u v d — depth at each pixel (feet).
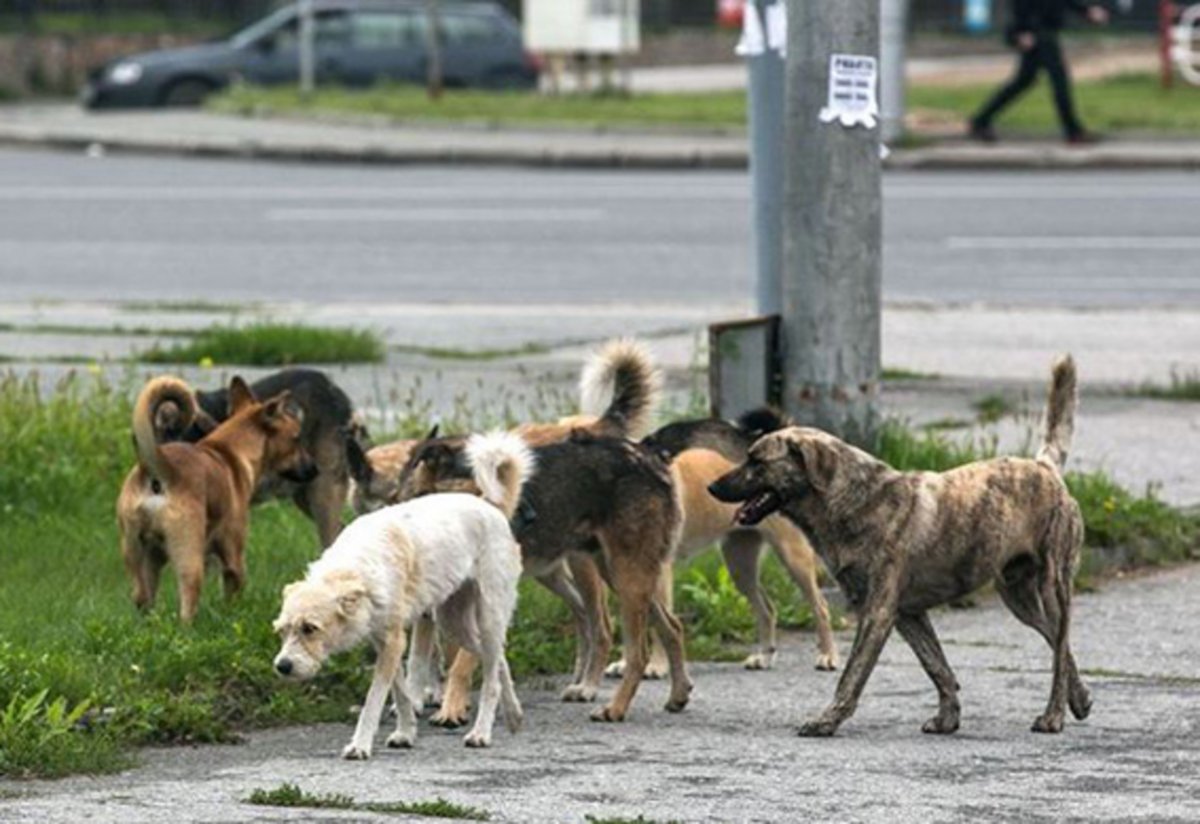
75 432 55.21
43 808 32.71
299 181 120.37
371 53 169.17
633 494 41.11
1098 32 206.80
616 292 88.33
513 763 36.81
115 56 193.16
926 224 104.88
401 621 37.32
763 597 45.37
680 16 221.46
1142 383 71.00
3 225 105.60
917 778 35.58
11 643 40.16
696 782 35.24
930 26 215.10
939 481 39.83
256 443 45.85
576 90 163.22
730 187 117.50
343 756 36.91
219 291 88.58
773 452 39.55
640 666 40.81
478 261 95.86
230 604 43.65
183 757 36.96
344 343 71.97
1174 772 35.99
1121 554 52.44
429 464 41.16
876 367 54.39
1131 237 101.19
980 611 49.11
